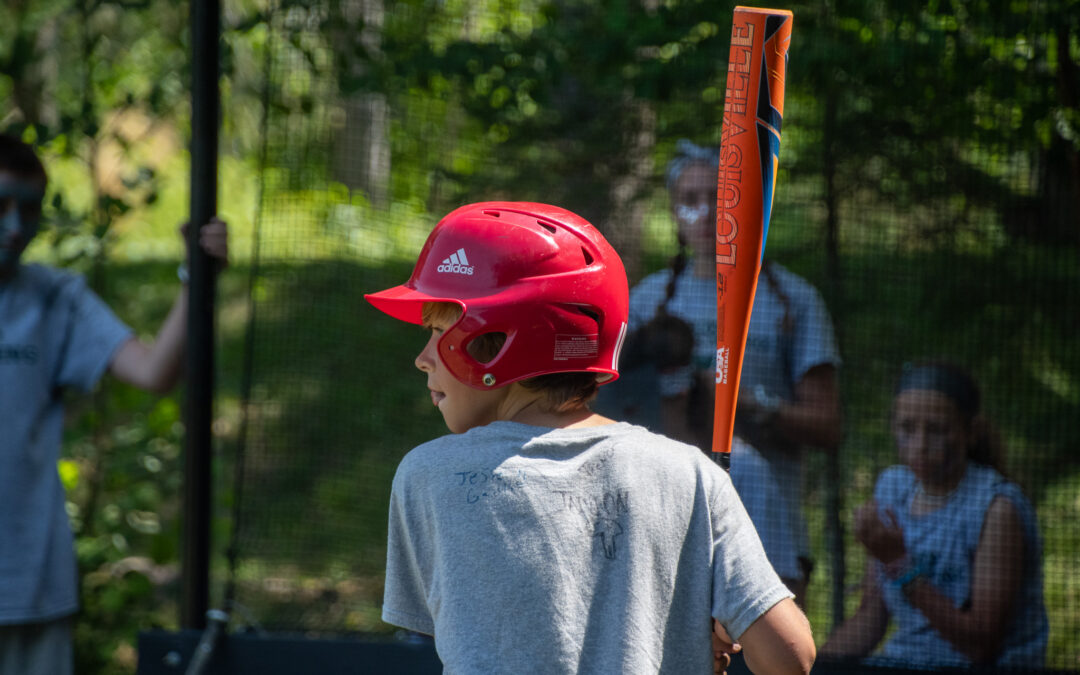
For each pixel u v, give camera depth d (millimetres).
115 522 11430
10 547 7273
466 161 11305
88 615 11062
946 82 9359
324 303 11625
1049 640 8805
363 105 10867
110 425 12141
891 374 9711
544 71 10539
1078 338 9438
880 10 9398
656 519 4145
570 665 3975
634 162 11031
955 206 9688
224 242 7762
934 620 8094
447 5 10602
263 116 8891
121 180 10883
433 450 4383
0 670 7348
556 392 4500
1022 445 9484
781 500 8781
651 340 9188
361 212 11242
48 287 7707
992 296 9602
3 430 7297
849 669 7770
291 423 11609
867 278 9812
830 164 9844
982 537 8055
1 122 11742
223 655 7879
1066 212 9367
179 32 11406
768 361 9008
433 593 4234
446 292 4426
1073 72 9055
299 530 11094
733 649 4535
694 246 9188
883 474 8500
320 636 8156
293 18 9820
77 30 11617
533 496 4141
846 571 9680
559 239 4449
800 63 9469
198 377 7766
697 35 10023
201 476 7844
